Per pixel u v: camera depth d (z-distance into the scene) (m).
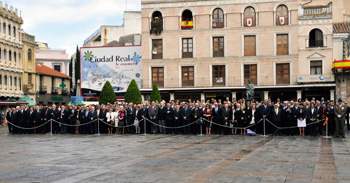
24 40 51.41
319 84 40.34
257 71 42.06
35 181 9.28
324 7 42.81
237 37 42.41
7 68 46.06
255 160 12.23
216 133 23.08
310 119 20.98
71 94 70.75
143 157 13.19
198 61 42.97
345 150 14.69
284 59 41.59
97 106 25.53
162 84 43.75
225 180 9.15
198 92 42.84
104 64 48.09
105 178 9.54
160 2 43.62
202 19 42.91
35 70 54.81
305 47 41.91
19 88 50.09
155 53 44.06
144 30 44.06
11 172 10.54
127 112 24.14
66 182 9.12
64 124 25.31
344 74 40.09
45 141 19.89
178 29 43.31
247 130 22.05
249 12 42.41
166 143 17.92
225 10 42.53
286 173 9.98
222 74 42.78
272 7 41.75
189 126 22.89
